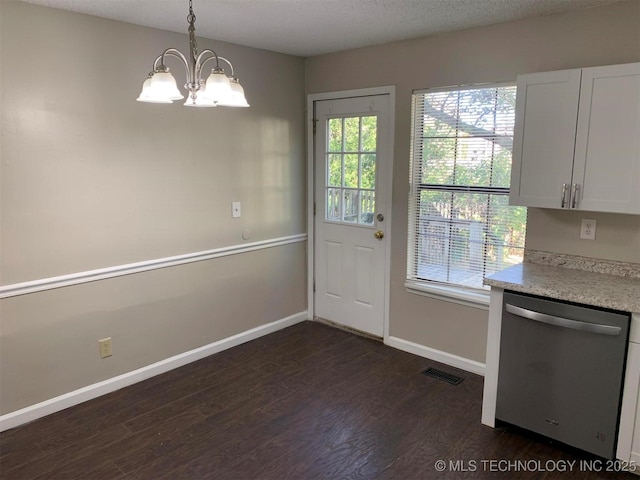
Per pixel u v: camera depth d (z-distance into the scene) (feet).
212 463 7.80
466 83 10.29
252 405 9.60
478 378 10.75
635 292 7.57
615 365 7.23
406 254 11.87
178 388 10.30
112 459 7.90
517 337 8.21
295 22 9.60
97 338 9.82
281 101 12.85
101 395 9.97
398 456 7.98
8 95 8.15
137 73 9.77
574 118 8.07
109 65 9.33
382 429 8.76
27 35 8.25
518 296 8.11
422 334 11.88
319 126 13.34
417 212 11.65
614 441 7.45
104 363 10.00
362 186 12.64
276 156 12.91
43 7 8.38
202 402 9.72
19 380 8.84
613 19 8.36
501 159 10.05
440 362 11.57
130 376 10.44
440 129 10.93
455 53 10.37
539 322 7.89
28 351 8.89
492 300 8.50
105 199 9.57
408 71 11.18
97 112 9.26
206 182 11.31
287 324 13.96
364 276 12.98
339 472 7.58
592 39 8.62
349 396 9.95
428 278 11.68
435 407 9.51
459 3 8.40
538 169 8.57
